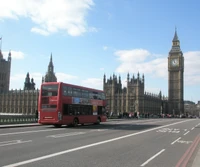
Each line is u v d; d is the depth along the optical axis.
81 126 39.94
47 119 35.78
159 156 14.88
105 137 23.73
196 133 30.72
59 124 37.25
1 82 196.50
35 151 15.25
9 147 16.45
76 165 11.85
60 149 16.17
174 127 41.41
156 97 191.00
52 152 15.04
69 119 36.78
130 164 12.48
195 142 21.81
